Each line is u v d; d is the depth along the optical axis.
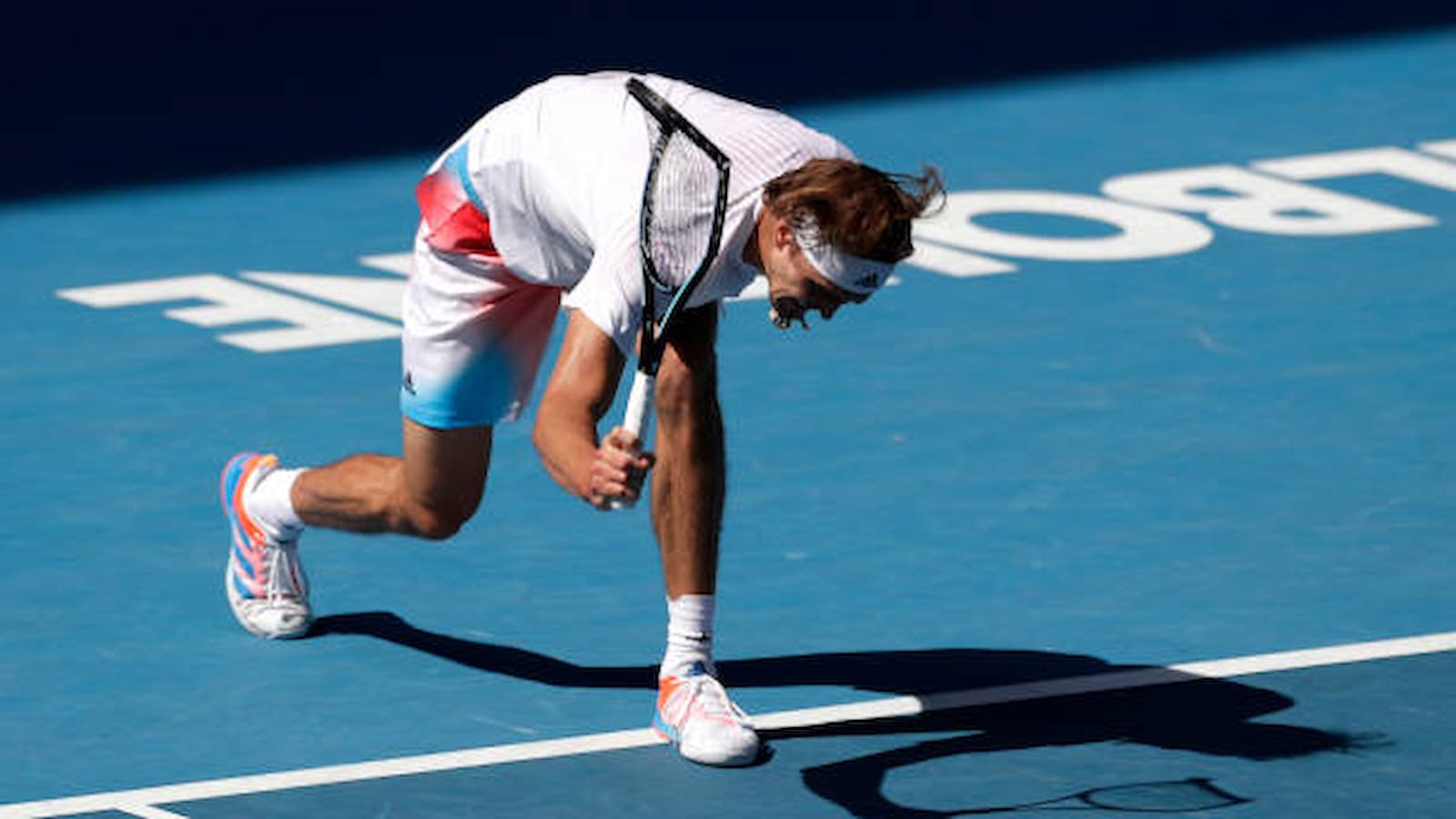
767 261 22.66
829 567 29.61
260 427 34.47
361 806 23.75
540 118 24.05
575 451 22.16
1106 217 43.22
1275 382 35.69
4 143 47.91
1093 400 35.06
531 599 28.83
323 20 55.56
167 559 30.00
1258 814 23.28
